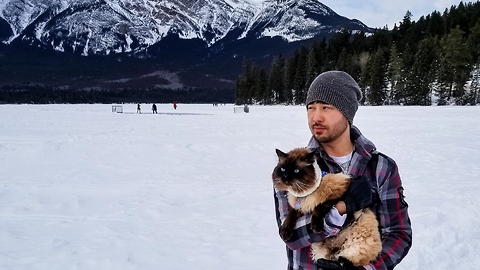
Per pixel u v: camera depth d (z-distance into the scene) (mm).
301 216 1722
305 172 1668
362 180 1685
